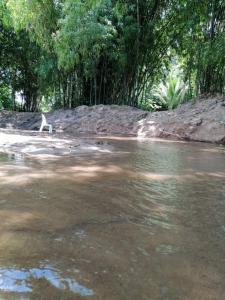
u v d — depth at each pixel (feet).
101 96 44.80
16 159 15.52
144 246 6.23
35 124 40.73
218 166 15.39
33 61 51.21
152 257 5.78
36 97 57.41
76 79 44.86
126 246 6.20
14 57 53.01
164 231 7.06
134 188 10.71
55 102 48.03
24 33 48.49
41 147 19.35
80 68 43.68
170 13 40.40
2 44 52.24
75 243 6.24
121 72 42.55
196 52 36.88
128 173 13.12
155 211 8.41
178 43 41.45
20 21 41.24
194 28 36.63
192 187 11.10
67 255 5.72
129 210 8.43
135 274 5.16
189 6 36.78
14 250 5.82
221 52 32.17
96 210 8.32
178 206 8.89
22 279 4.89
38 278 4.93
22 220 7.37
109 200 9.25
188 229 7.22
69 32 38.04
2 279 4.86
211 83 36.78
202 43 35.86
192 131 29.14
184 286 4.86
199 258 5.81
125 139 28.37
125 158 17.02
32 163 14.58
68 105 46.19
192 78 44.55
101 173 12.95
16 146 19.49
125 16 39.96
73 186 10.71
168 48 44.73
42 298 4.44
